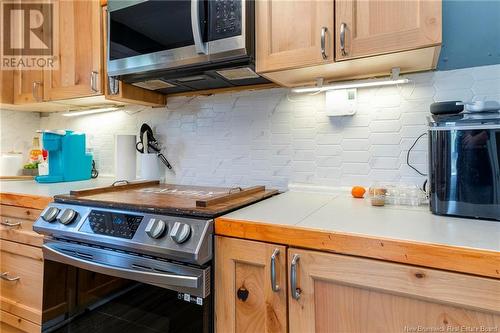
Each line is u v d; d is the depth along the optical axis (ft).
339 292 2.44
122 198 3.89
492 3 3.60
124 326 3.32
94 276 3.55
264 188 4.59
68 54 5.43
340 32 3.29
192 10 3.70
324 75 4.02
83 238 3.44
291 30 3.56
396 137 4.10
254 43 3.77
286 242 2.62
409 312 2.21
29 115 7.47
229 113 5.29
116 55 4.56
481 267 1.97
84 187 5.28
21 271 4.67
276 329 2.67
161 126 5.94
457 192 2.88
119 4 4.44
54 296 3.88
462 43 3.72
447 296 2.07
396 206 3.51
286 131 4.83
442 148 2.95
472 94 3.68
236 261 2.85
